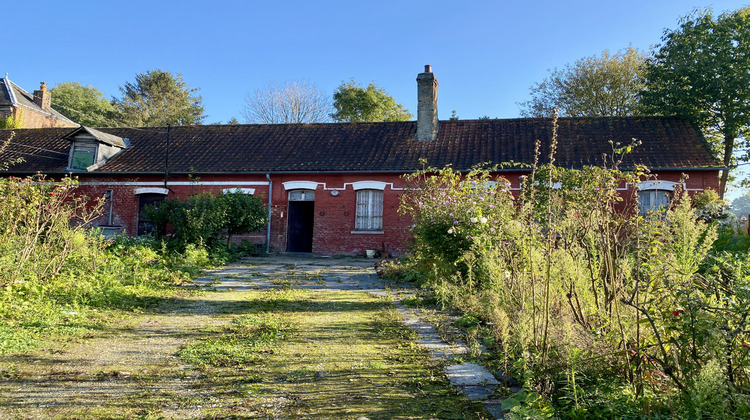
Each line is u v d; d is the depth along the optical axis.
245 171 18.97
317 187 18.97
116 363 5.01
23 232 8.73
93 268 9.49
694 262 4.32
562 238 4.91
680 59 19.05
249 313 7.46
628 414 3.23
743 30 18.20
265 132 22.06
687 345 3.23
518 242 5.32
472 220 8.24
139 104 51.75
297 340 5.93
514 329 4.59
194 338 6.00
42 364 4.92
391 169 18.20
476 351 5.27
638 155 16.86
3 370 4.70
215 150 20.84
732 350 3.13
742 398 2.85
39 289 7.71
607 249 4.42
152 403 4.00
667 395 3.34
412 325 6.68
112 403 3.99
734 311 3.18
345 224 18.70
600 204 5.35
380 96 40.16
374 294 9.23
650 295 4.01
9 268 7.65
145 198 20.12
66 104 51.34
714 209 10.25
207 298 8.63
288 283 10.52
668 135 17.88
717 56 18.39
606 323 4.08
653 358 3.37
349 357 5.26
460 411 3.88
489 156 18.08
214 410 3.87
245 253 17.38
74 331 6.13
